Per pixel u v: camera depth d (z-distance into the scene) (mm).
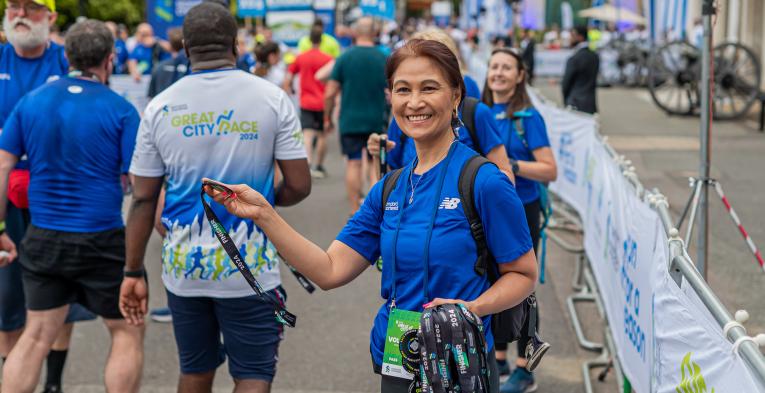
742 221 8492
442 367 2256
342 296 6328
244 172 3406
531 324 2627
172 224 3430
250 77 3451
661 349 2932
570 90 13000
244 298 3414
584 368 4809
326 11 23328
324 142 10938
